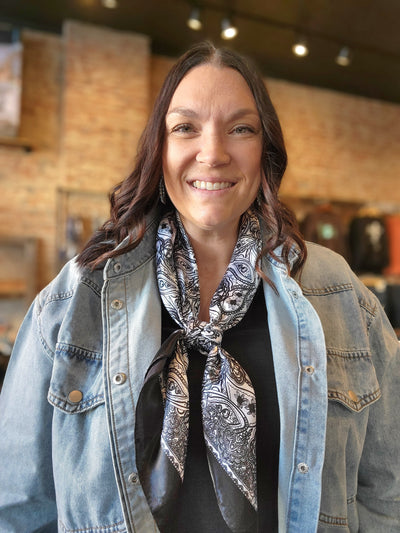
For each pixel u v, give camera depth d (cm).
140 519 81
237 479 81
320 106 605
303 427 86
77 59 452
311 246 108
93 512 84
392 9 396
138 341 88
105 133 462
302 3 392
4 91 419
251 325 97
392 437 95
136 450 79
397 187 656
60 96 464
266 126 93
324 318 95
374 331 99
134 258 96
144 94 477
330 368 92
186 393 85
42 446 90
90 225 456
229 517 79
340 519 87
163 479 78
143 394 81
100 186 459
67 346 88
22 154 451
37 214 454
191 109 88
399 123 657
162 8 418
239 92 89
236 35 452
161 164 95
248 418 85
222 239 99
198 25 403
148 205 100
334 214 536
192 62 89
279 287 97
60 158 462
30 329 97
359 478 98
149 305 93
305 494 84
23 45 450
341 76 564
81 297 92
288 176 584
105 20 446
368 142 637
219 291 94
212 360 89
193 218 92
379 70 543
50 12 431
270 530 87
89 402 87
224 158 87
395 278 534
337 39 456
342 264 104
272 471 88
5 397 96
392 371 98
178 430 81
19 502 90
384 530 94
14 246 451
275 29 439
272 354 93
